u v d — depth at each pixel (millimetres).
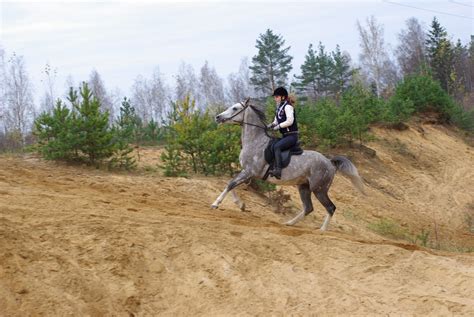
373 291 7828
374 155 28203
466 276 8172
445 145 33812
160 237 8523
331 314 7180
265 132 11461
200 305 7273
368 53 63719
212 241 8641
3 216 8516
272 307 7324
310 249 8930
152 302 7227
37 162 17922
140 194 13945
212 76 75500
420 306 7363
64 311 6547
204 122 18781
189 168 19047
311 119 26891
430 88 37406
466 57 90375
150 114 75312
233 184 11500
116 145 18125
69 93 20578
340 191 22781
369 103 32938
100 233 8305
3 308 6305
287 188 19922
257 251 8680
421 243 18266
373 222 20125
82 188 13383
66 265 7387
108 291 7160
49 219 8641
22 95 46594
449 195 27156
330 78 61031
